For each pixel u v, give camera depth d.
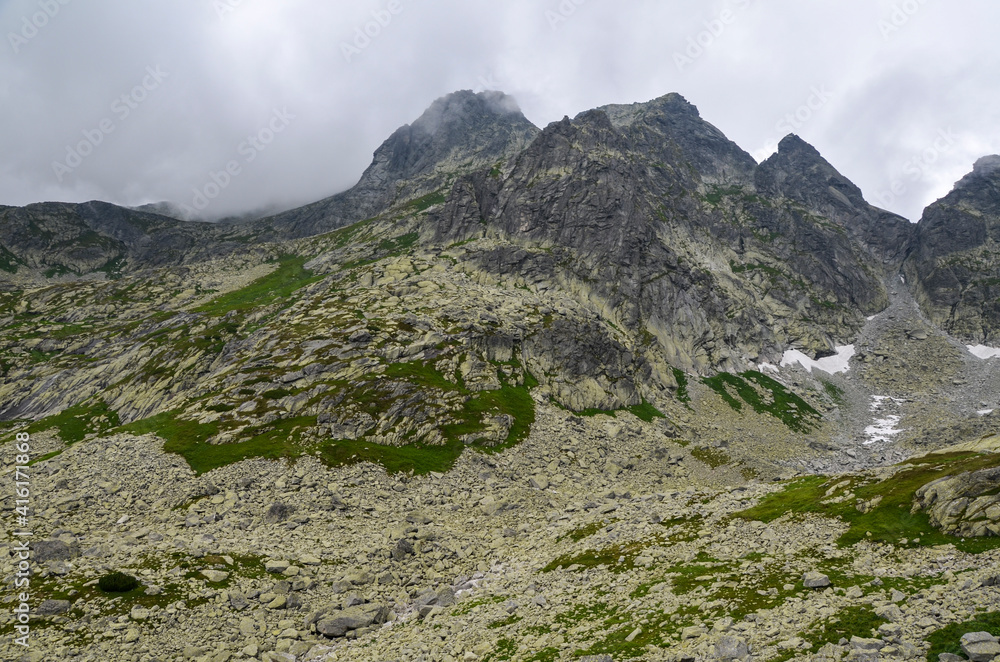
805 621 30.20
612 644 32.25
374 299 152.75
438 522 66.94
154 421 99.38
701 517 53.78
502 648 34.81
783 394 170.12
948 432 134.62
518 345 131.50
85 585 41.44
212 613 40.91
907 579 33.31
